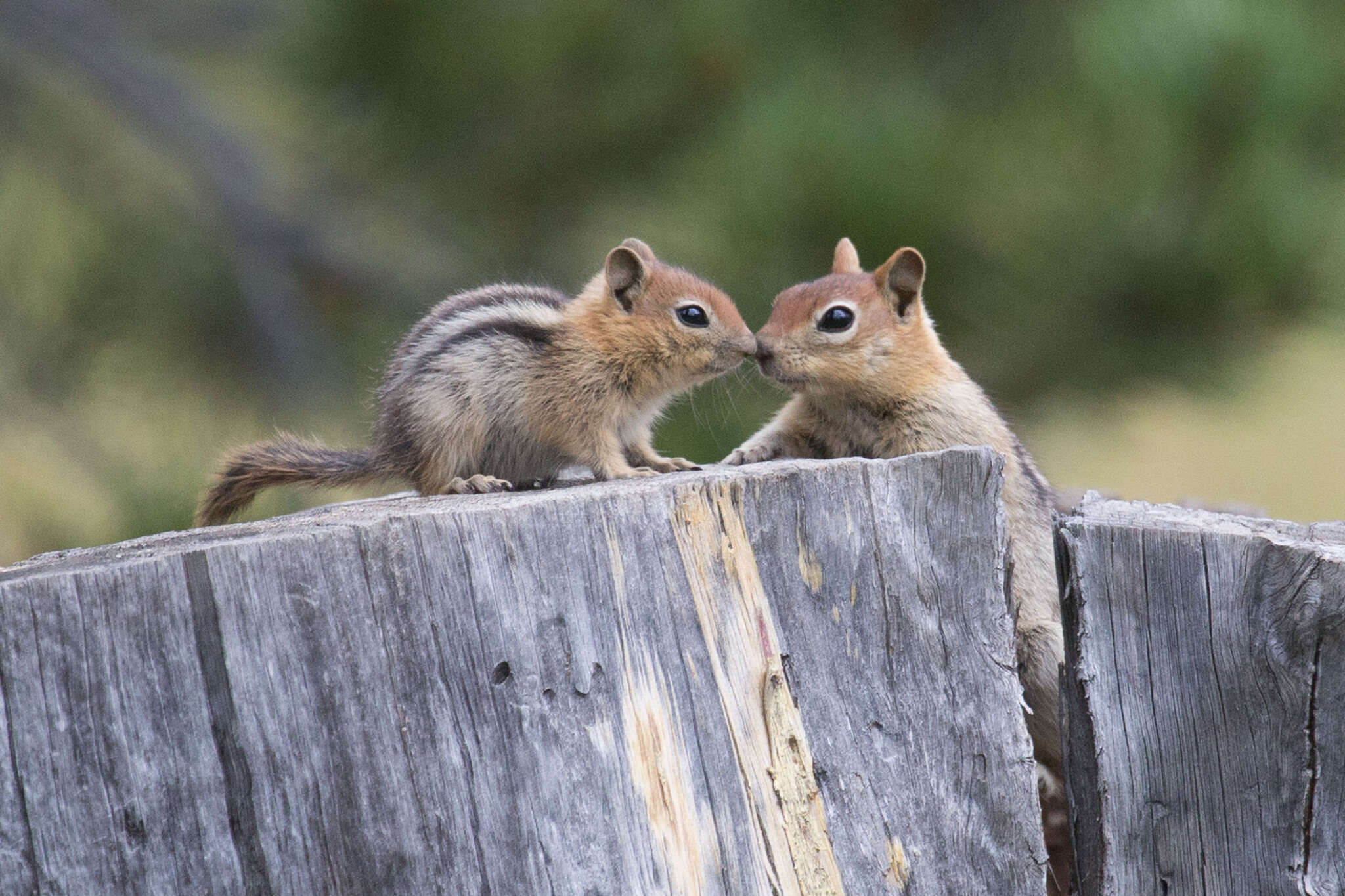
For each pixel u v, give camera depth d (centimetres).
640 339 1096
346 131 1858
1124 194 1523
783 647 834
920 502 857
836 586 847
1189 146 1505
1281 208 1489
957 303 1600
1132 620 869
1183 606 855
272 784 737
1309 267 1522
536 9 1727
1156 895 866
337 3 1741
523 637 779
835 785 830
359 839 746
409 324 1814
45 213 2100
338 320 1945
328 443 1880
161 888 725
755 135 1588
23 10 1930
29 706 710
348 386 1891
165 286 1953
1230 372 1628
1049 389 1684
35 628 709
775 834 809
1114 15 1590
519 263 1809
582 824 777
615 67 1747
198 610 730
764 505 839
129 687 721
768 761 817
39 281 2005
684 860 789
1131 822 870
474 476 1018
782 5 1741
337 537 750
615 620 798
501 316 1075
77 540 1855
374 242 1909
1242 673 843
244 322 1955
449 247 1870
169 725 725
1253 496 2388
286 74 1855
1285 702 831
